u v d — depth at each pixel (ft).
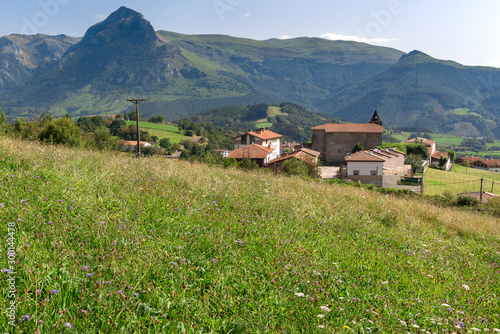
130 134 540.11
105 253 15.38
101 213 19.39
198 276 15.58
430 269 21.49
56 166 27.84
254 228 22.49
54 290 11.72
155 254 15.97
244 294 14.76
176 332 11.64
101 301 12.14
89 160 33.91
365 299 15.55
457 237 35.04
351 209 34.68
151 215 21.21
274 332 12.16
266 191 33.86
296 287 15.66
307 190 41.81
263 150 245.65
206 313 12.82
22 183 21.63
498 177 331.77
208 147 566.77
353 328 13.00
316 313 13.76
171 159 52.95
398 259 22.31
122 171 31.01
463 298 17.39
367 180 212.64
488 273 23.08
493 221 50.93
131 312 11.98
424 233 33.09
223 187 31.81
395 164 250.98
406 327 13.43
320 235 24.17
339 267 18.66
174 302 13.03
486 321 15.23
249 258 17.98
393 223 35.27
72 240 16.29
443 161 353.10
